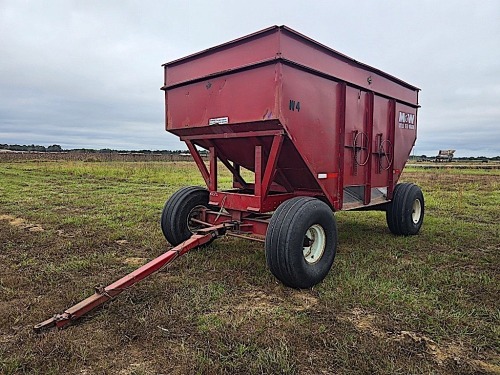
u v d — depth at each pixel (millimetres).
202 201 5602
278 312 3412
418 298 3758
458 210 9742
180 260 4934
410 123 6898
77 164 29547
